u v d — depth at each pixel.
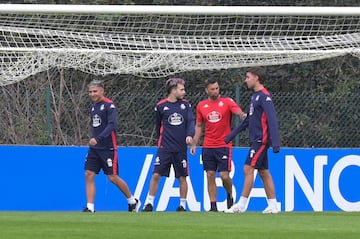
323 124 56.38
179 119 46.19
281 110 56.50
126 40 52.59
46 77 57.19
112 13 48.47
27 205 51.81
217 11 48.53
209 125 46.38
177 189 51.78
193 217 36.91
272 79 61.72
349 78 61.91
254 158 41.34
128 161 52.16
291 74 61.75
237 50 51.41
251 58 52.50
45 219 35.50
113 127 44.69
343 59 61.75
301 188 52.75
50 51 50.94
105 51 51.16
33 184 51.91
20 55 51.69
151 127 56.47
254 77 41.12
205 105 46.50
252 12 48.56
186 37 52.62
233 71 60.38
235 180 52.00
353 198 53.12
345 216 39.03
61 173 52.03
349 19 54.81
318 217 37.78
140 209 52.03
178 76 60.69
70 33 52.56
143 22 52.25
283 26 55.50
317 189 52.88
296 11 48.66
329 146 56.44
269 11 48.66
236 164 52.06
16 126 56.59
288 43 52.09
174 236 27.39
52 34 52.03
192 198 51.88
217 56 52.50
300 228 31.11
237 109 46.25
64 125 56.59
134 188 52.12
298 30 53.41
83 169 52.19
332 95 56.38
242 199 41.97
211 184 46.78
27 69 51.94
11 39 52.59
